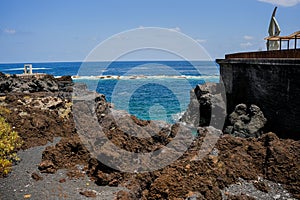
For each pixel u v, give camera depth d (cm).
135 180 1239
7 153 1411
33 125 1739
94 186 1205
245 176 1298
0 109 1844
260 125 2105
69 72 9538
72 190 1160
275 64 2058
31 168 1318
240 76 2631
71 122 1938
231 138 1575
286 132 1978
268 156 1409
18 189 1144
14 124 1719
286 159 1352
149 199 1112
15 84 2911
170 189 1101
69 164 1374
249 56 2648
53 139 1720
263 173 1352
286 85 1981
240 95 2634
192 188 1119
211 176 1224
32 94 2620
